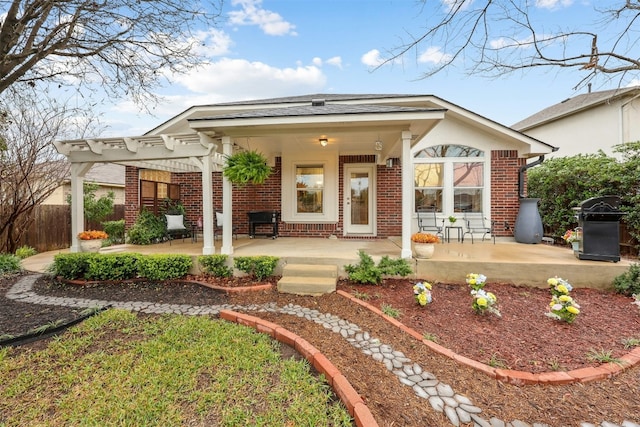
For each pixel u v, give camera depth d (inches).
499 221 316.5
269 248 256.1
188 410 80.8
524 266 191.3
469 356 110.5
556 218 306.7
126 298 176.2
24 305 163.8
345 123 206.7
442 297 171.5
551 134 491.5
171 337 122.0
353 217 344.8
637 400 89.5
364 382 94.7
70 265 209.9
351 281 196.4
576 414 84.0
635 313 147.7
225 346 115.2
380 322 138.4
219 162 315.9
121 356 107.6
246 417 78.2
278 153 343.0
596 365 104.2
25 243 332.5
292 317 145.0
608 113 413.4
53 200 434.9
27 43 149.6
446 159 326.0
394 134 232.4
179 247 278.2
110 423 75.9
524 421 81.4
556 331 129.6
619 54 203.5
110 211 438.6
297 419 77.5
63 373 97.7
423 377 98.9
